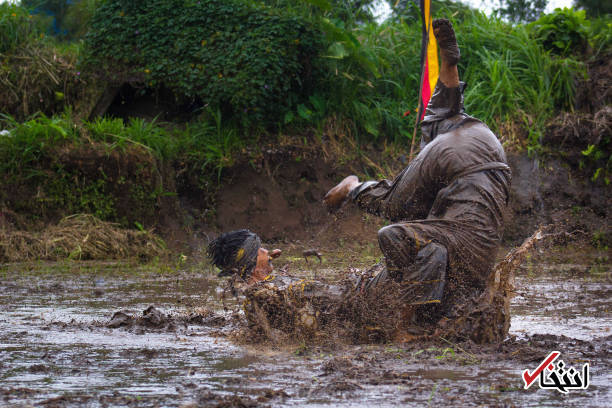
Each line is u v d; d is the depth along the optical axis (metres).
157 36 23.84
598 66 25.97
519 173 23.16
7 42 25.36
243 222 22.58
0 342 7.34
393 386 5.36
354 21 27.09
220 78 23.11
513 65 26.08
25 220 20.19
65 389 5.29
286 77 23.52
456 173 7.44
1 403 4.88
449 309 7.35
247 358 6.49
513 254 7.38
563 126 23.95
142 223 21.17
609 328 8.41
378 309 7.31
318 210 22.92
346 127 24.70
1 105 24.45
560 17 26.94
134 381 5.55
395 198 7.83
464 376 5.71
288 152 23.50
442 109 8.02
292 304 7.34
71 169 20.73
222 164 22.84
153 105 25.45
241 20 23.64
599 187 23.28
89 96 24.47
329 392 5.15
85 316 9.19
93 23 24.73
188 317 8.94
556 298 11.23
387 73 26.03
